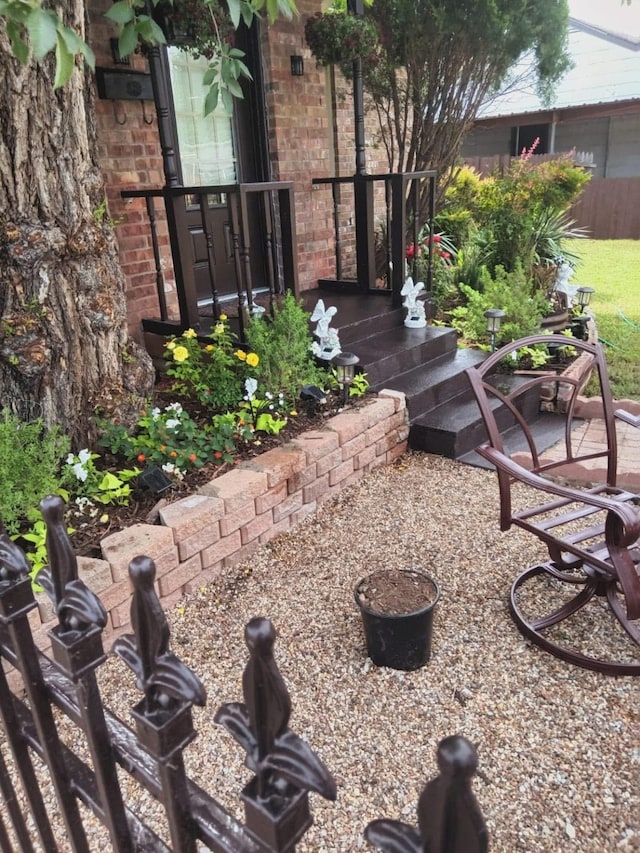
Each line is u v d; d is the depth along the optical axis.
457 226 7.53
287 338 4.06
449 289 6.80
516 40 5.98
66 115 2.88
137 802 1.89
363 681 2.34
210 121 5.45
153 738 0.84
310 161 6.07
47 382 3.06
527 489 3.80
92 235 3.10
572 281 8.69
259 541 3.23
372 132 6.79
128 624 2.60
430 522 3.45
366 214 5.71
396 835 0.71
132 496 3.06
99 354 3.25
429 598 2.35
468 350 5.41
